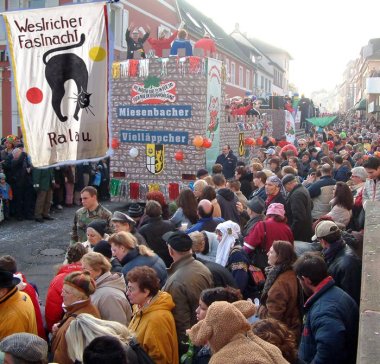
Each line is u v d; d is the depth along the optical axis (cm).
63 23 486
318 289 389
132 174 1377
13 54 489
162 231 652
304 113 3497
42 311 509
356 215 716
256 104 2125
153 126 1345
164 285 476
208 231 637
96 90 490
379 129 3975
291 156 1227
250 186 1082
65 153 495
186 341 434
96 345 274
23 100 491
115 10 2188
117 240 525
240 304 329
